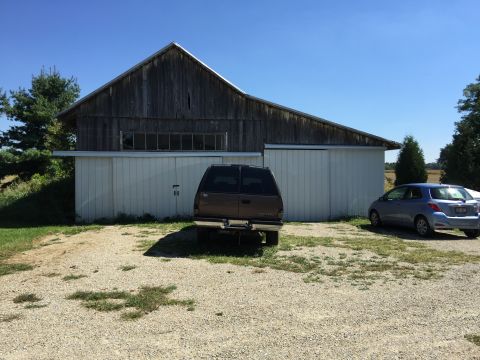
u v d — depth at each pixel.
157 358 4.13
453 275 7.60
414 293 6.43
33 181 21.92
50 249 9.62
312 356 4.23
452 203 12.05
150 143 16.31
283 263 8.32
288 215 16.70
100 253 9.11
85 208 15.19
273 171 16.69
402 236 12.43
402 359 4.20
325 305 5.81
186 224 14.09
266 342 4.54
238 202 9.25
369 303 5.92
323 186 16.97
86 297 6.00
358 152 17.33
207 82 16.73
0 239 10.72
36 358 4.11
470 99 38.53
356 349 4.41
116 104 16.05
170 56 16.53
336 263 8.46
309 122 17.11
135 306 5.64
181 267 7.85
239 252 9.27
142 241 10.59
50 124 30.88
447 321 5.24
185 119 16.58
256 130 16.94
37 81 34.66
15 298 5.97
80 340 4.53
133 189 15.52
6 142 31.95
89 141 15.77
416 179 26.98
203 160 16.05
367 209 17.33
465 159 33.25
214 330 4.86
